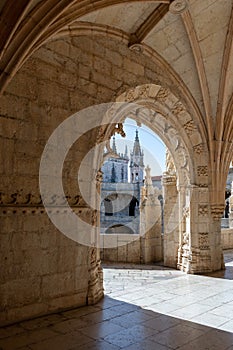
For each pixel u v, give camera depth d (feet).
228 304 16.07
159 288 19.49
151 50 20.88
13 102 13.83
